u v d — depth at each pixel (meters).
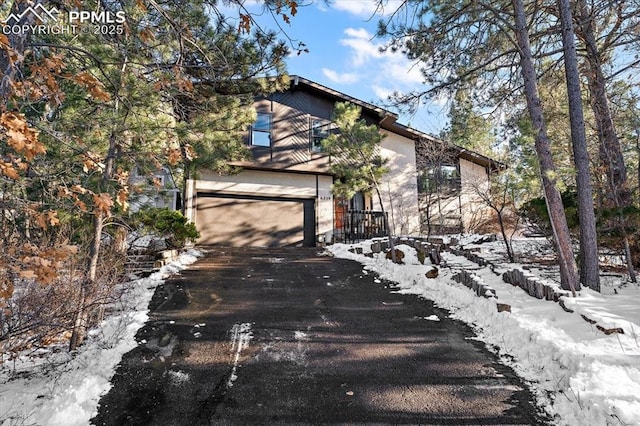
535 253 8.72
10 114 1.95
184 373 3.58
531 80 6.03
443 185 15.41
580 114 5.86
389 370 3.62
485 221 13.74
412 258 8.04
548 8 7.66
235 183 12.59
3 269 2.22
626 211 6.09
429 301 5.77
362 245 10.75
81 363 3.82
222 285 6.69
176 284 6.70
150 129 4.95
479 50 8.05
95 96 2.69
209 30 5.75
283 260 9.27
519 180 5.84
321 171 13.38
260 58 6.47
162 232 8.83
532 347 3.85
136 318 4.95
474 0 6.85
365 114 14.42
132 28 4.18
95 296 4.61
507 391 3.22
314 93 13.78
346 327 4.72
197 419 2.89
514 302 4.98
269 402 3.10
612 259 7.55
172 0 4.45
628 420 2.53
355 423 2.82
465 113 9.37
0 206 2.69
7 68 2.48
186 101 6.31
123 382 3.43
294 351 4.04
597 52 7.98
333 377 3.50
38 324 3.58
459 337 4.39
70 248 2.30
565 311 4.50
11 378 3.61
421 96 8.52
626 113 8.23
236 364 3.76
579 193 5.77
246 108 7.93
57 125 4.45
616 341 3.62
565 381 3.21
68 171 3.89
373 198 14.26
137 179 5.63
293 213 13.23
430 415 2.90
